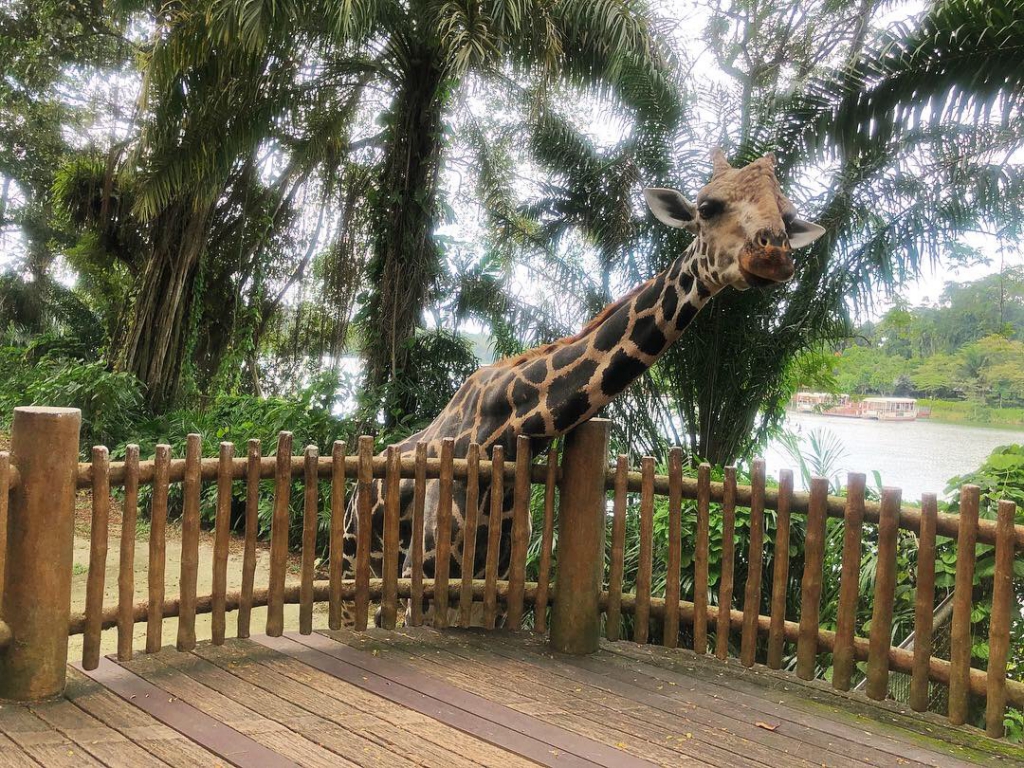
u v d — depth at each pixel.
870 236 6.41
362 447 3.78
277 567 3.67
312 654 3.58
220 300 15.26
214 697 3.07
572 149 7.80
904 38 4.88
